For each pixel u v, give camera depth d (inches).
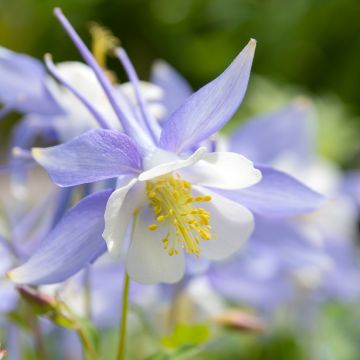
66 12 46.5
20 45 46.6
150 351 17.5
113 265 15.7
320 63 46.8
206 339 15.0
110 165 11.8
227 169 12.2
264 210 12.8
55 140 14.7
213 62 47.1
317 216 20.5
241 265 17.8
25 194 15.0
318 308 20.7
